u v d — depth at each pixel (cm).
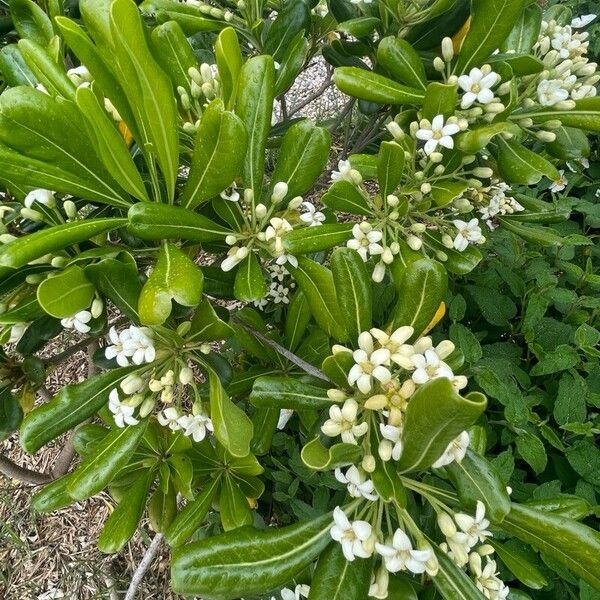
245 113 32
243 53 54
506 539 54
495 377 57
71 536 77
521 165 36
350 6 46
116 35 23
